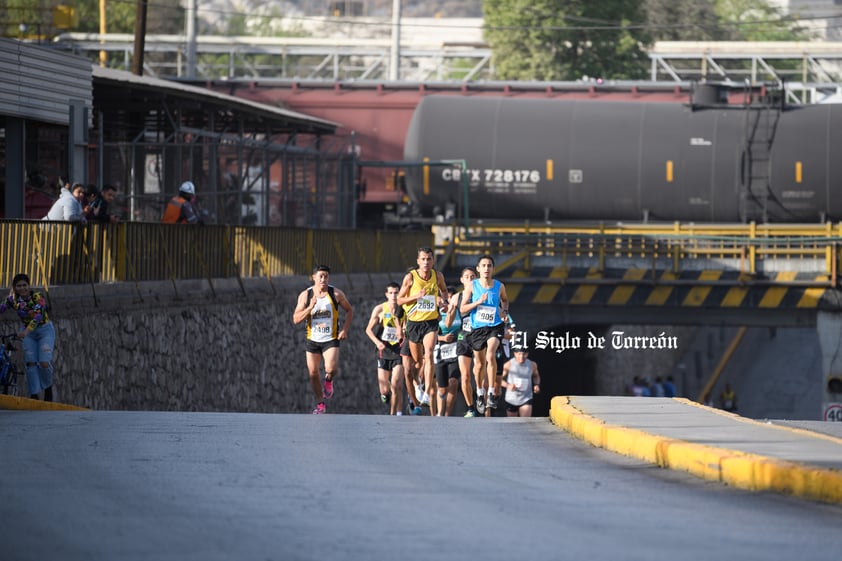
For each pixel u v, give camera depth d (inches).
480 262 2497.5
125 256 2935.5
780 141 5167.3
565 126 5369.1
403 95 6535.4
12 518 1069.1
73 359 2635.3
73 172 3376.0
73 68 3607.3
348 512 1112.8
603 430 1621.6
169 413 2042.3
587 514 1124.5
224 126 5049.2
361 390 4451.3
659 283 4749.0
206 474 1325.0
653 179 5270.7
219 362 3368.6
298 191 5408.5
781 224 5231.3
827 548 997.2
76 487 1230.9
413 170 5487.2
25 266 2539.4
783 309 4690.0
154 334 3019.2
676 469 1419.8
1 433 1694.1
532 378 2974.9
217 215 4736.7
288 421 1926.7
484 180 5413.4
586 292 4845.0
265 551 948.0
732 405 6476.4
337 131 6545.3
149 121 4933.6
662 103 5388.8
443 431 1801.2
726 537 1031.6
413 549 959.0
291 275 3946.9
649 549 968.9
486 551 954.1
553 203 5398.6
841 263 4618.6
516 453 1553.9
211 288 3361.2
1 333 2440.9
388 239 4864.7
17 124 3427.7
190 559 919.7
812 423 1870.1
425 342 2591.0
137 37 5871.1
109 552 940.6
